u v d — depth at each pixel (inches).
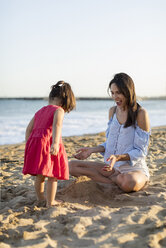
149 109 1584.6
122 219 92.4
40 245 78.9
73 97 122.6
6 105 1910.7
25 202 120.0
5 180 161.9
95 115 1013.8
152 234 81.2
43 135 109.3
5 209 110.7
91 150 141.9
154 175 161.3
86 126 637.9
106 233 83.8
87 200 120.4
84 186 128.2
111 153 138.9
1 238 84.5
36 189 116.6
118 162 137.6
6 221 96.3
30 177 168.6
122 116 136.3
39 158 106.3
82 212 102.7
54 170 109.5
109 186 137.0
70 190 128.0
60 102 120.0
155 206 102.9
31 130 119.8
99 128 599.5
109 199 123.9
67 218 95.8
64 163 112.0
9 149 318.3
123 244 76.8
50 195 111.1
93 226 89.6
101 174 142.4
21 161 222.8
